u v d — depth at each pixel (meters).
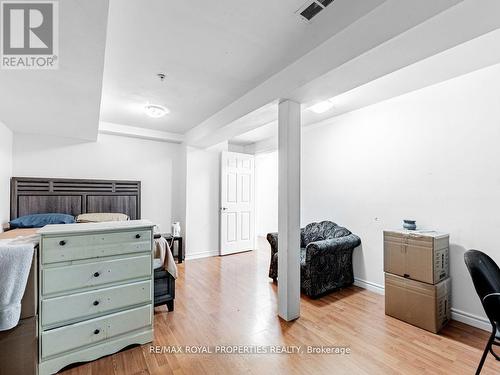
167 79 2.38
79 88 1.96
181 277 3.51
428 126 2.60
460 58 2.06
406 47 1.47
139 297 1.92
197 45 1.84
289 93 2.15
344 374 1.63
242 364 1.73
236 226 4.97
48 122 2.91
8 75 1.74
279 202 2.40
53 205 3.47
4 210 3.01
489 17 1.22
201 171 4.63
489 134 2.21
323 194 3.72
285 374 1.64
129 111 3.27
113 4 1.41
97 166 3.92
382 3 1.42
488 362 1.74
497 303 1.27
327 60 1.78
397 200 2.85
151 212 4.40
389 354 1.84
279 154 2.39
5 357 1.43
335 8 1.47
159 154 4.50
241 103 2.80
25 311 1.48
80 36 1.32
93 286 1.74
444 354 1.84
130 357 1.80
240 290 3.04
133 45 1.83
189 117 3.56
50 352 1.59
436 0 1.22
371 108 3.13
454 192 2.40
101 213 3.65
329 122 3.64
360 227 3.23
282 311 2.36
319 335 2.09
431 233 2.33
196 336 2.07
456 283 2.37
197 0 1.40
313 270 2.81
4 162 3.01
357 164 3.27
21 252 1.40
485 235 2.21
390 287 2.43
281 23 1.60
